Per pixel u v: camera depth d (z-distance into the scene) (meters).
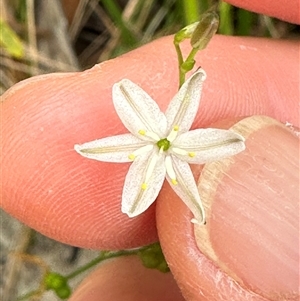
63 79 0.05
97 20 0.08
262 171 0.05
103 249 0.06
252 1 0.06
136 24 0.08
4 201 0.06
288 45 0.06
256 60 0.06
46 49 0.08
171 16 0.08
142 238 0.06
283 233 0.05
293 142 0.05
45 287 0.07
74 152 0.05
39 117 0.05
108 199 0.06
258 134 0.05
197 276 0.05
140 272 0.07
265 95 0.06
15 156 0.05
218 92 0.06
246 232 0.05
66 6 0.08
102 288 0.07
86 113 0.05
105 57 0.08
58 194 0.06
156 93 0.05
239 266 0.05
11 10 0.08
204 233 0.05
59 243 0.08
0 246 0.08
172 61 0.06
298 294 0.05
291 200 0.05
